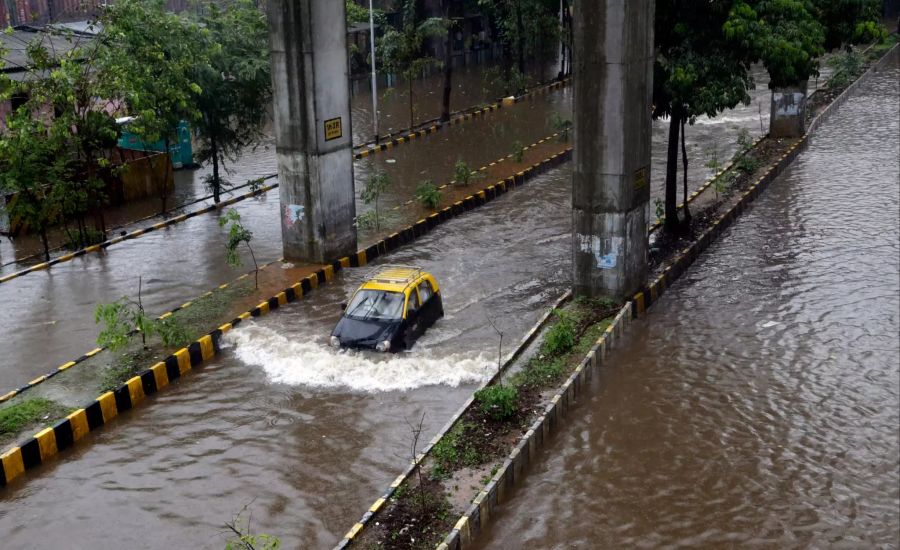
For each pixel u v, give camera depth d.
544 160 31.05
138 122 23.16
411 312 16.86
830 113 38.34
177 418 14.44
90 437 13.93
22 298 19.41
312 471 12.80
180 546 11.20
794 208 25.56
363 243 22.58
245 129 28.30
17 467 12.80
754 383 15.49
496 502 11.99
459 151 33.81
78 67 21.98
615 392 15.32
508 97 44.06
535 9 45.06
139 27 23.62
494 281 20.28
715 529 11.59
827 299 18.91
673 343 17.17
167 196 29.36
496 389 13.83
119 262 21.89
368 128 38.03
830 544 11.24
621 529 11.60
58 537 11.41
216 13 27.44
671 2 20.02
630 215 17.97
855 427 13.97
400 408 14.46
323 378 15.52
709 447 13.52
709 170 29.30
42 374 15.64
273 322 18.08
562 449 13.53
